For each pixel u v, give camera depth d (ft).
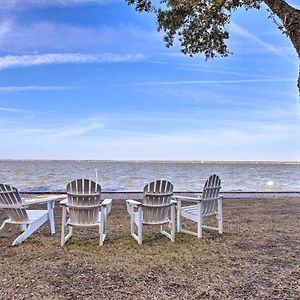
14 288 10.26
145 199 15.37
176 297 9.66
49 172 108.27
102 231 15.20
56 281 10.84
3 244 15.29
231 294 9.87
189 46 17.88
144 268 12.09
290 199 31.53
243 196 33.99
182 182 67.15
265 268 12.10
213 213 17.22
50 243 15.44
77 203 14.85
